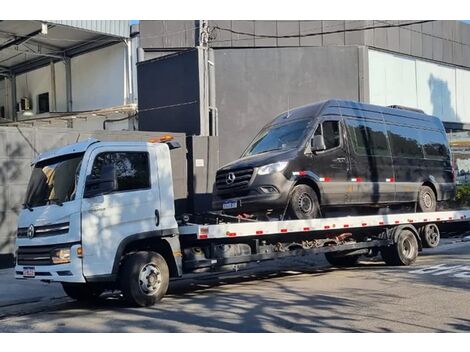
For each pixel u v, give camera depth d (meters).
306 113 10.95
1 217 13.02
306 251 10.45
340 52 22.03
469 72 27.41
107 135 14.70
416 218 12.34
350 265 12.74
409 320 6.90
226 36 21.50
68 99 24.89
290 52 21.73
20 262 8.27
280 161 9.80
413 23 22.66
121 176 8.14
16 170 13.23
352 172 11.02
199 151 16.81
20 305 9.30
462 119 26.88
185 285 10.64
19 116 27.39
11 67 27.36
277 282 10.41
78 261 7.56
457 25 26.48
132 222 8.12
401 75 24.06
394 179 12.04
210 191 16.89
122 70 22.58
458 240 16.67
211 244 9.16
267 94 21.62
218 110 21.42
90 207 7.73
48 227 7.85
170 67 19.69
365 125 11.65
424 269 11.20
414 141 12.95
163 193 8.53
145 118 20.42
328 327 6.64
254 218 10.02
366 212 11.98
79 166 7.90
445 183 13.70
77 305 8.99
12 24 20.69
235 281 10.89
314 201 10.28
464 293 8.52
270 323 6.92
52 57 24.92
